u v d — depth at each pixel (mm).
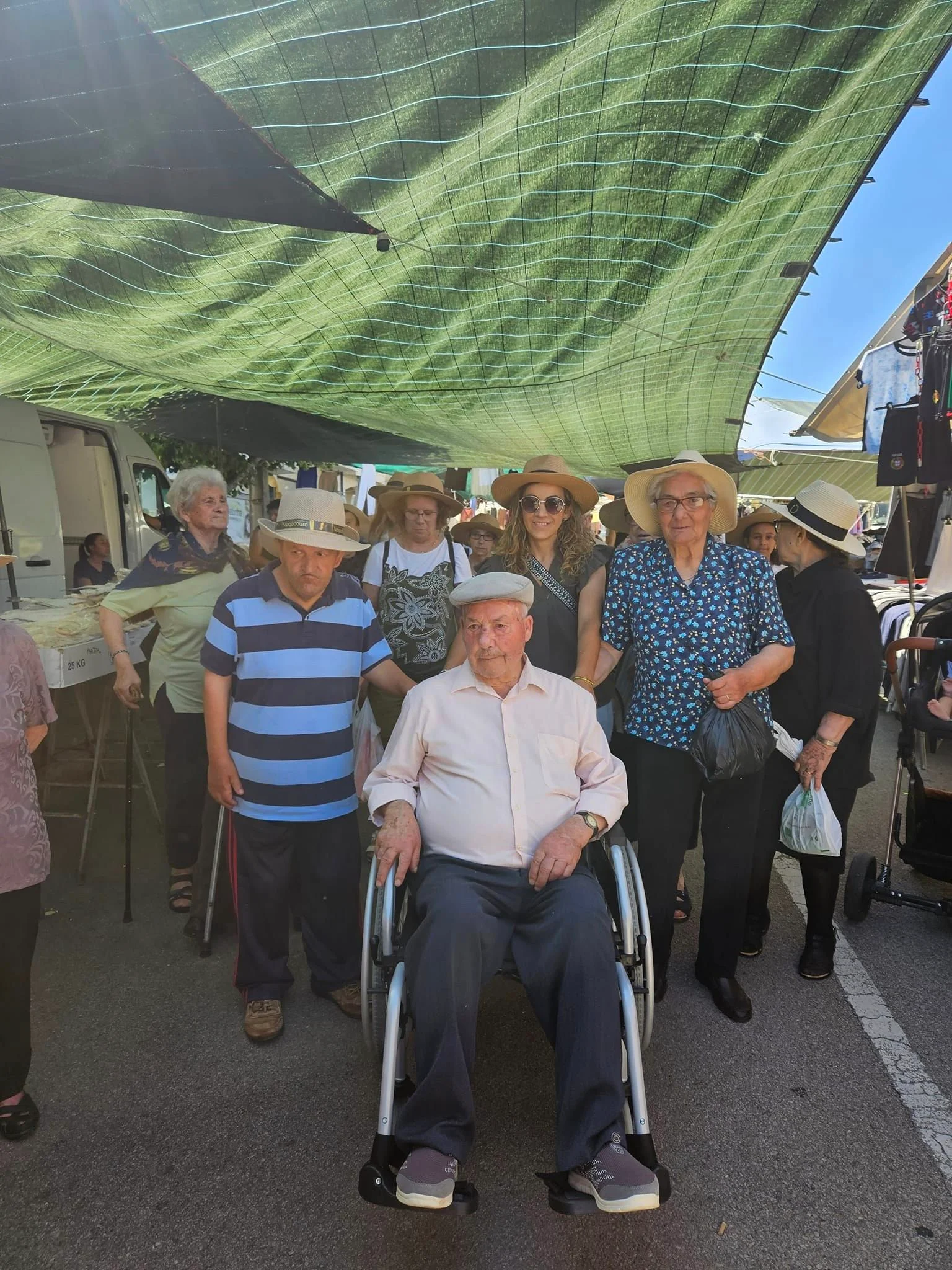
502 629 2402
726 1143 2387
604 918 2170
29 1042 2375
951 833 3697
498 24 2197
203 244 3352
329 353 5066
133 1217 2094
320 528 2645
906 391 5152
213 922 3588
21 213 2971
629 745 3320
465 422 7434
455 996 1989
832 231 3945
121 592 3568
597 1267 1968
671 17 2342
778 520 4242
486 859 2404
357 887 3037
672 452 9312
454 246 3576
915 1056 2822
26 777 2303
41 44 1873
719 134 3002
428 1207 1778
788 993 3227
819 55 2627
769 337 5199
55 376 6672
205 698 2797
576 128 2859
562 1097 1957
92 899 3932
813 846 3119
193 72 2049
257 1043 2836
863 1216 2131
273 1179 2230
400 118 2564
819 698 3260
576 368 5562
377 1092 2596
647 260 3900
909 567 4703
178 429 9062
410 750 2537
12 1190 2176
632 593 2982
